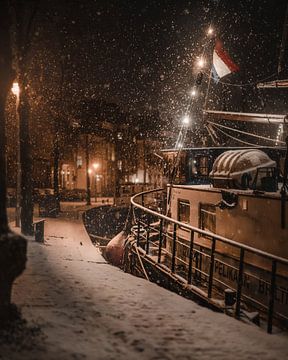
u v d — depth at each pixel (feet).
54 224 71.82
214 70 55.52
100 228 109.81
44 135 148.77
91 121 181.98
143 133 211.20
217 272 39.01
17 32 40.63
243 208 35.88
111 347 14.71
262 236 33.73
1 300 14.55
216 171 42.32
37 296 20.98
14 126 128.57
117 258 57.16
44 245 44.80
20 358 12.33
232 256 36.94
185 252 45.60
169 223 49.98
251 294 34.06
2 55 16.03
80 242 54.49
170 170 58.29
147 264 45.98
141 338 16.33
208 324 20.17
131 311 20.56
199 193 43.32
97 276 29.53
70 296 21.86
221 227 39.01
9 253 14.28
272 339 19.34
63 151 160.25
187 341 16.96
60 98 107.96
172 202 50.03
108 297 22.88
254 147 50.01
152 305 22.39
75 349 13.79
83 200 148.97
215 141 56.90
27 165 50.11
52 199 84.12
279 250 31.89
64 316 17.72
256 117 42.16
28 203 50.26
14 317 15.24
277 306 30.96
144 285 28.35
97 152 184.03
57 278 26.55
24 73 45.24
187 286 32.17
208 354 15.69
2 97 16.06
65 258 37.65
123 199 142.10
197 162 53.57
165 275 37.68
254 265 33.96
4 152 15.55
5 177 15.42
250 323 24.32
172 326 18.83
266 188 38.75
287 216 31.17
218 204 38.55
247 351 16.71
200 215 43.21
